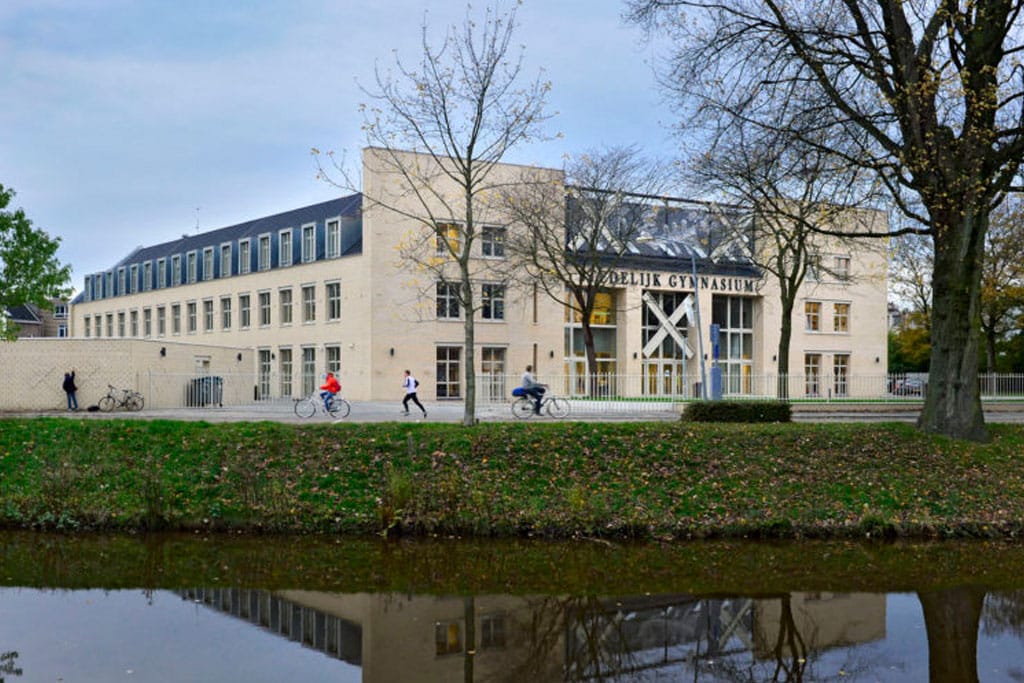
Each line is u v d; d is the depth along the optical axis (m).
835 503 16.72
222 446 19.06
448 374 47.22
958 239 20.08
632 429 20.34
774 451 19.23
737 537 15.64
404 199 45.41
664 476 17.80
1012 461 19.25
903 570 13.42
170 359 39.03
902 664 9.24
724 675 8.92
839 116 20.20
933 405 20.91
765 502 16.66
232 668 8.91
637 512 16.06
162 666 8.91
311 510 16.23
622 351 51.66
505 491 16.83
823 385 35.41
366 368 45.53
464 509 15.96
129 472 17.89
